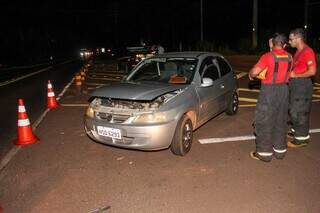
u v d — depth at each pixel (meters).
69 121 7.84
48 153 5.70
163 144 5.04
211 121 7.41
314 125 7.00
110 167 5.04
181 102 5.30
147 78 6.50
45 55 62.25
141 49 21.31
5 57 42.03
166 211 3.83
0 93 13.15
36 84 16.16
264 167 4.89
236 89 7.76
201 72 6.19
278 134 4.96
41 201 4.11
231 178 4.57
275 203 3.92
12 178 4.75
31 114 8.82
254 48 30.53
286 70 4.65
